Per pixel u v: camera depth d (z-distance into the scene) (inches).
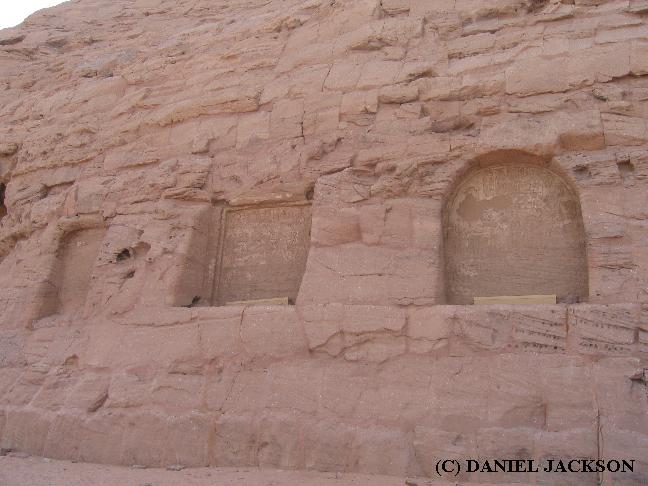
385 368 273.1
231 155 377.4
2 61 650.2
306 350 288.5
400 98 343.3
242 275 354.6
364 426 261.1
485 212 314.3
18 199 461.7
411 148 323.6
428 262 294.0
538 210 305.3
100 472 270.7
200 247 359.9
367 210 314.2
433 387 261.1
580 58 313.9
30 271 411.2
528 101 315.0
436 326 273.7
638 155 281.0
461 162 312.3
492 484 231.1
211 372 301.3
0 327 396.8
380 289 293.6
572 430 233.5
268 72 401.4
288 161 354.0
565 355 251.0
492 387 253.3
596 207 278.5
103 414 308.0
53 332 371.2
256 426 275.4
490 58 336.8
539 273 294.7
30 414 329.7
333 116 354.6
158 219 369.4
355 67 368.5
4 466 284.0
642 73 299.0
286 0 480.7
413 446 250.2
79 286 400.5
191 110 404.5
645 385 235.0
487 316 267.7
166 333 323.0
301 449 264.2
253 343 298.7
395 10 386.3
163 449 286.4
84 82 513.0
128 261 368.8
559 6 339.0
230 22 482.0
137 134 426.6
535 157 305.0
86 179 425.7
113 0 734.5
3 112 543.2
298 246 345.7
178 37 490.6
